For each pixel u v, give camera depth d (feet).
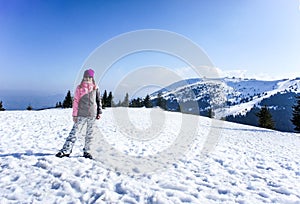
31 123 33.12
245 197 9.55
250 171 13.92
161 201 8.39
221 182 11.44
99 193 8.71
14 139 19.27
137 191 9.23
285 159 18.90
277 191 10.66
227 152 20.67
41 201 7.92
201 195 9.50
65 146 13.50
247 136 41.11
